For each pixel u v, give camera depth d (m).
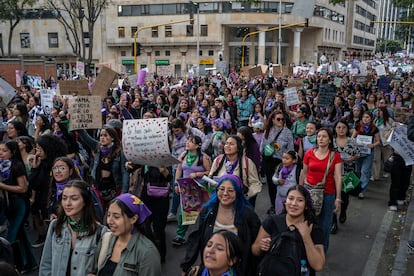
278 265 3.30
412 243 6.14
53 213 4.86
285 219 3.61
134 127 5.04
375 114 10.16
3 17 45.78
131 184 5.78
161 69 23.88
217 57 56.22
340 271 5.68
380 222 7.52
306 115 8.77
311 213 3.56
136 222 3.38
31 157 5.73
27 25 56.47
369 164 8.70
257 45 60.44
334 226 6.98
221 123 8.63
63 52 56.25
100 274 3.35
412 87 18.69
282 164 6.62
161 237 5.66
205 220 3.96
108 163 5.78
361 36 92.44
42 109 11.44
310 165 5.48
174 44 56.09
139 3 55.91
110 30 57.06
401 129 7.48
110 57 57.91
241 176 5.32
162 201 5.57
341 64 40.09
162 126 4.95
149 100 13.65
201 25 55.56
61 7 53.31
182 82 22.52
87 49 56.78
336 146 7.09
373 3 102.62
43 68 32.91
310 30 64.56
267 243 3.50
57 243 3.61
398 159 7.97
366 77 21.16
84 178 5.81
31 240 6.50
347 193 7.13
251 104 13.08
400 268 5.64
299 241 3.38
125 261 3.26
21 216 5.25
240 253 3.10
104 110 11.02
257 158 6.55
